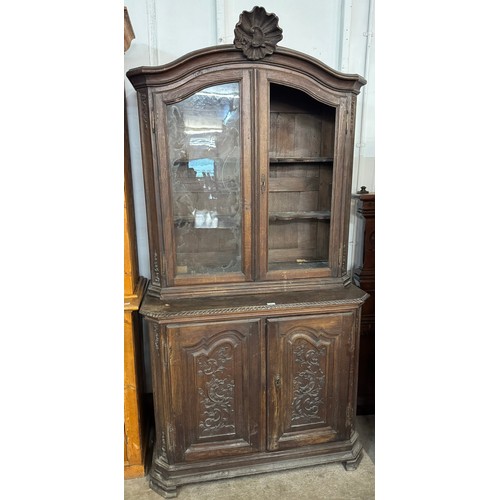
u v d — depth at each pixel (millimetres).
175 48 1795
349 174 1651
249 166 1552
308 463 1680
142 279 1877
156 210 1541
